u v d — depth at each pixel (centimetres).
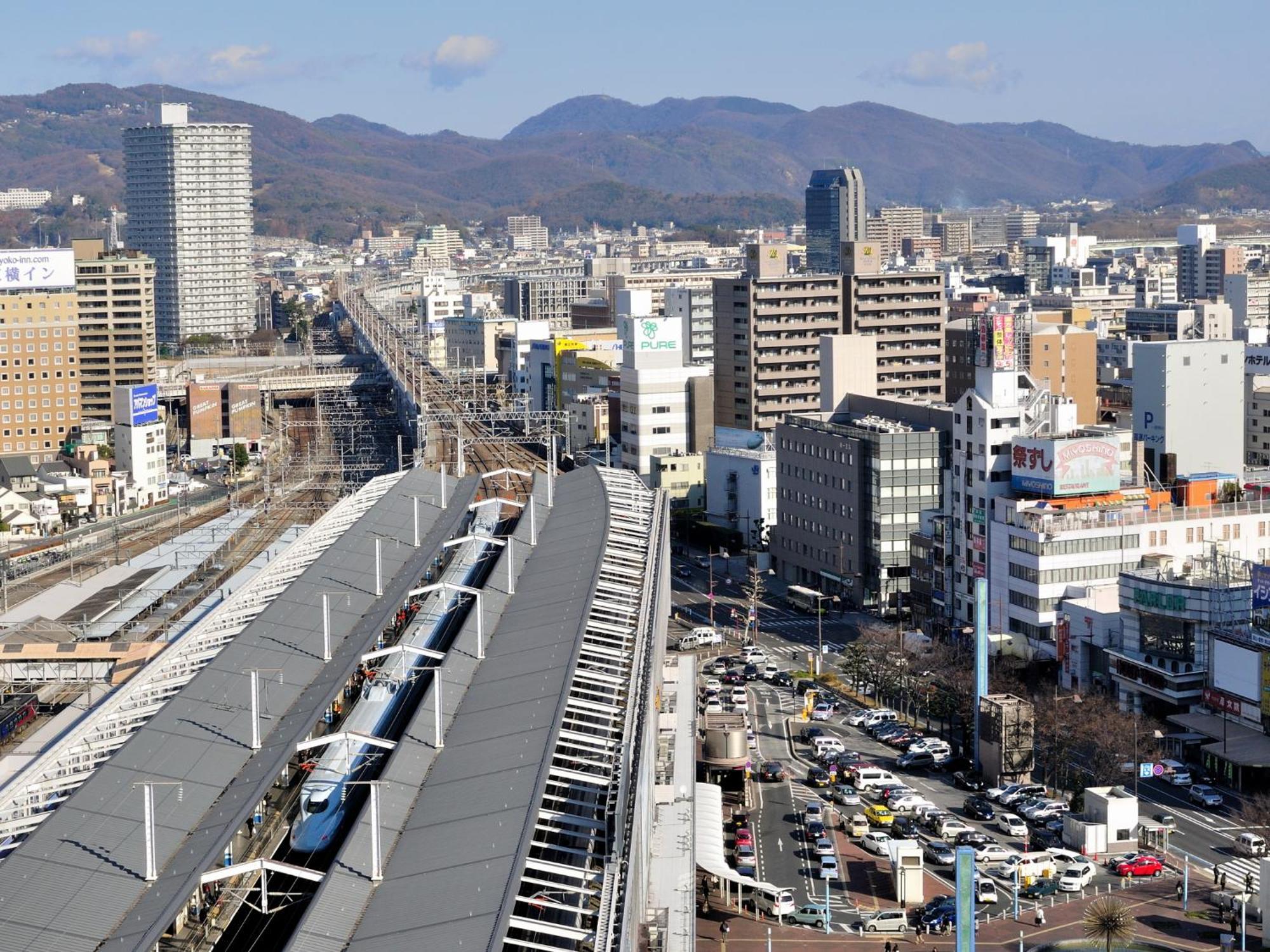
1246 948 15875
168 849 12362
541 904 11412
